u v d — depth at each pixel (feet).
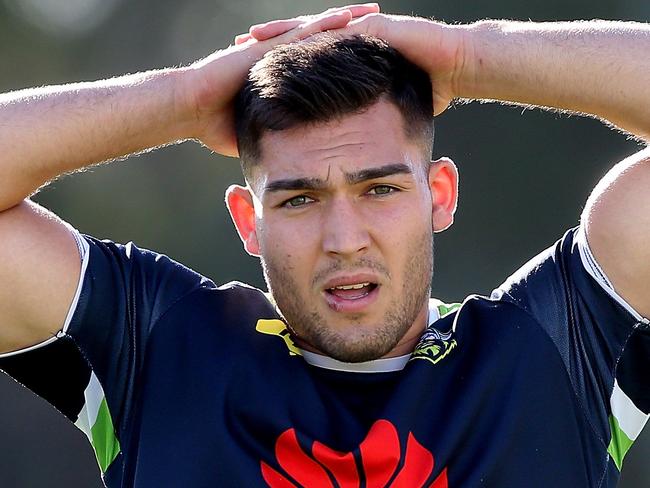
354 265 32.04
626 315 33.32
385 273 32.27
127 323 34.47
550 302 34.32
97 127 34.47
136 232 138.51
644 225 32.94
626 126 34.06
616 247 33.35
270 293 33.76
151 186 138.92
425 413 33.04
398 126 32.99
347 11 35.24
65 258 34.06
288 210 32.58
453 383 33.53
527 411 33.14
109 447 33.88
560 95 34.42
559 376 33.63
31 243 33.76
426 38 34.94
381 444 32.30
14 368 34.47
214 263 138.31
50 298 33.76
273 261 32.81
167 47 150.71
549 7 137.69
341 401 33.42
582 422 33.37
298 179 32.24
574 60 34.14
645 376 33.50
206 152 138.31
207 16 149.59
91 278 34.19
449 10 138.51
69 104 34.45
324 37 34.35
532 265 35.45
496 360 33.65
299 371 33.73
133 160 138.41
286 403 33.24
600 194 34.01
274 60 33.45
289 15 147.02
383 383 33.71
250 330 34.58
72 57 151.74
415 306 32.89
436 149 133.80
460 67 35.17
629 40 33.96
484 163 133.90
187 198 138.72
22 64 151.64
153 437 33.12
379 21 35.12
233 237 138.21
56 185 137.59
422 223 32.86
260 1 148.36
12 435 121.08
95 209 138.31
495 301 34.96
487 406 33.19
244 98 33.88
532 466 32.71
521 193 133.49
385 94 32.99
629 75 33.55
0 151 33.53
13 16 151.23
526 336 33.99
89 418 34.27
